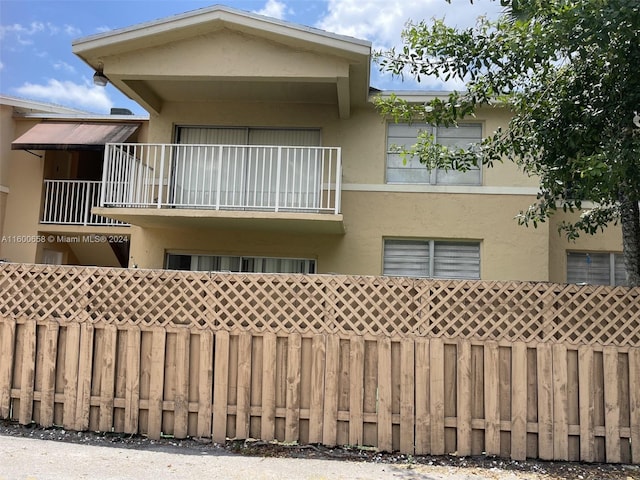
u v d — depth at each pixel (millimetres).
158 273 5695
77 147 11500
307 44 8930
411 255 10570
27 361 5832
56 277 5863
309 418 5426
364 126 10680
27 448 5184
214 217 9172
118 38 9008
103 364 5719
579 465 5086
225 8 8789
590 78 5875
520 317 5281
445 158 6867
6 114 13031
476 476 4785
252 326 5551
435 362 5328
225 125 10867
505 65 6031
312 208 9211
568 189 6742
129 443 5453
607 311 5191
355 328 5438
